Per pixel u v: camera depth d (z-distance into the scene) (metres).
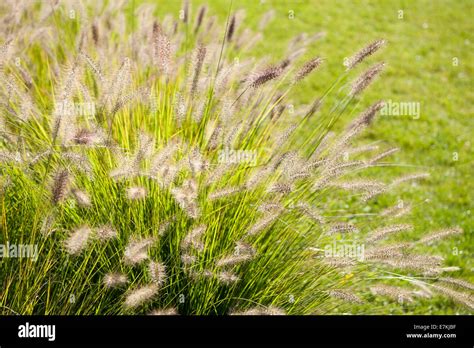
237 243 3.47
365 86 4.02
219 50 5.05
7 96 3.98
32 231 3.47
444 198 6.57
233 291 3.74
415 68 9.66
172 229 3.78
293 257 3.84
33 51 6.15
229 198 3.88
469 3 12.48
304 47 4.89
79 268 3.52
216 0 12.06
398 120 8.10
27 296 3.40
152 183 3.74
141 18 5.49
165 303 3.71
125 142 4.06
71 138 3.45
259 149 4.27
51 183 3.43
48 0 5.38
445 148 7.59
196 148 3.68
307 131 4.94
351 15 11.77
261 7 11.91
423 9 12.17
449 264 5.51
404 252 3.93
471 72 9.62
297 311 3.82
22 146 3.85
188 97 4.03
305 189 3.99
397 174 6.96
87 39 5.03
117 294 3.72
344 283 3.99
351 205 6.23
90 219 3.73
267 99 4.39
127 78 3.84
